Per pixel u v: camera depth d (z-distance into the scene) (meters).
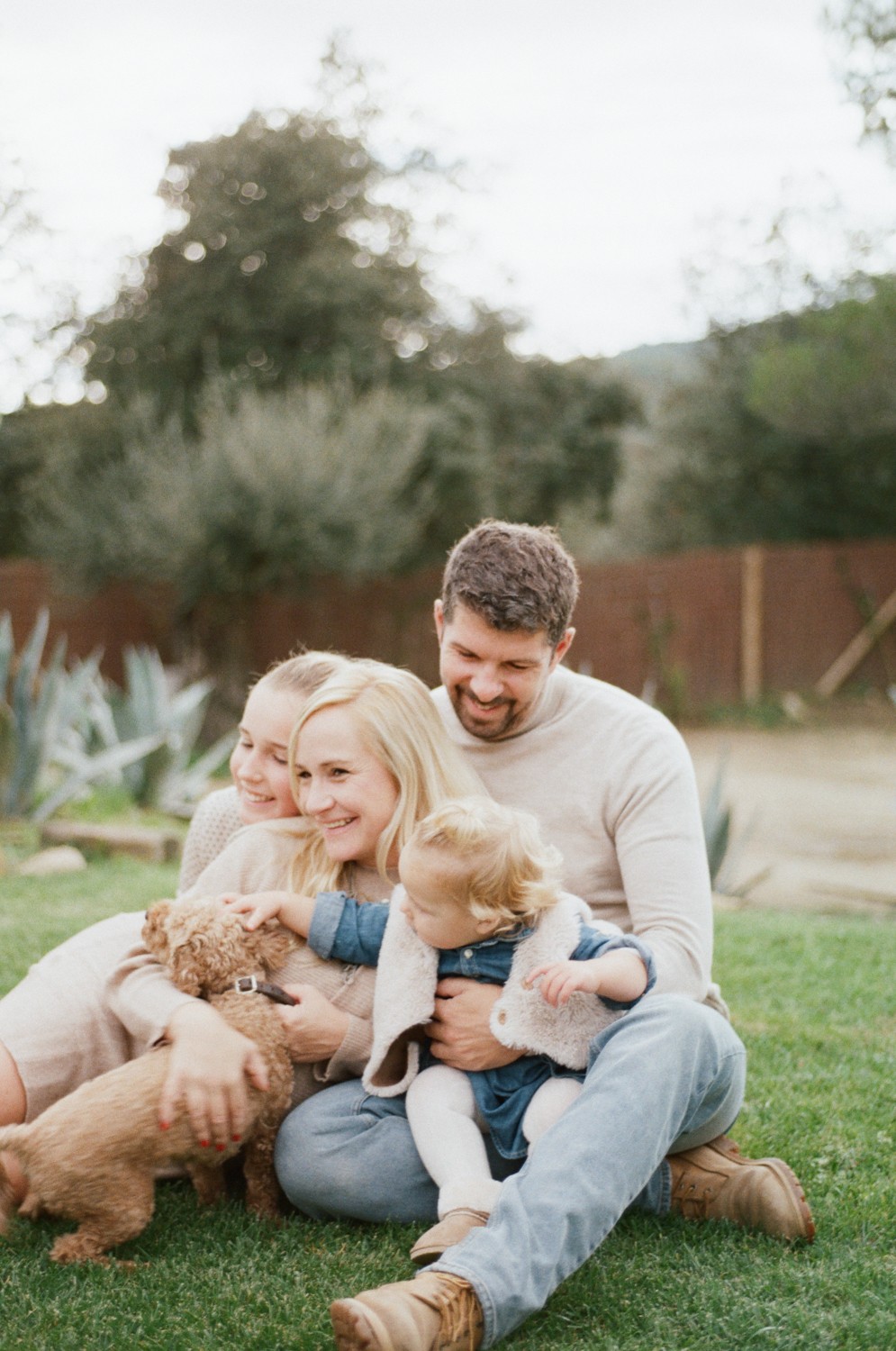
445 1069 2.41
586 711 2.84
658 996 2.25
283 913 2.51
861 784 13.02
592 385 22.94
